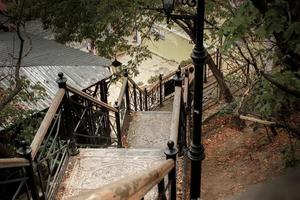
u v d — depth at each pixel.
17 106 9.83
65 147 5.91
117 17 12.63
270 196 0.63
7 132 9.38
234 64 17.52
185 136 8.20
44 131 4.69
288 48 4.77
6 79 11.24
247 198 0.65
